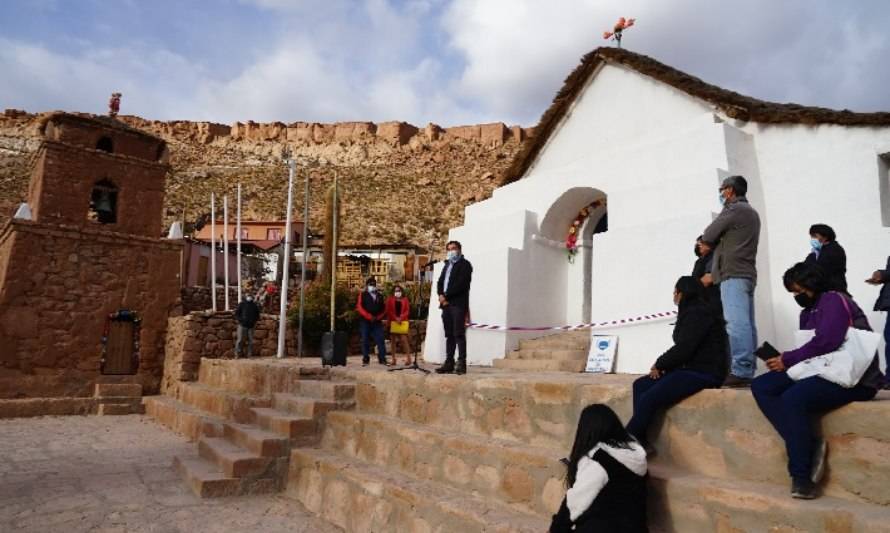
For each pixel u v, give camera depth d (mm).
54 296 16609
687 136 9398
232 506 6918
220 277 33188
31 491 7395
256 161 87250
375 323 11961
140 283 17969
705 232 5555
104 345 17141
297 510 6891
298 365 10953
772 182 9023
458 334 7832
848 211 8109
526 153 13188
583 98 12328
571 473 3854
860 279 7836
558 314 12008
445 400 6480
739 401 4004
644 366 8836
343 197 69812
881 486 3322
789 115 8773
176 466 8680
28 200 18906
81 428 13367
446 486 5699
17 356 15891
